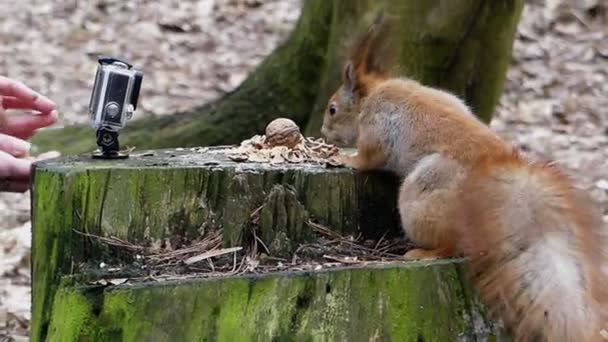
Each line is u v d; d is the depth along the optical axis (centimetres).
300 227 646
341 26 1311
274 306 569
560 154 1648
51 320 598
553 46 2152
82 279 602
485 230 591
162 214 630
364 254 661
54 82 2086
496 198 596
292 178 663
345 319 572
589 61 2095
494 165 620
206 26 2391
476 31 1255
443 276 586
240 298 569
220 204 640
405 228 659
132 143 1409
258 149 725
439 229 637
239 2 2498
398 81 746
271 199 638
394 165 700
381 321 575
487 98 1288
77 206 619
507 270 577
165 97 2009
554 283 561
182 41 2316
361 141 718
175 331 566
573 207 592
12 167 735
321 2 1409
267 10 2467
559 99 1925
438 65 1245
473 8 1241
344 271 575
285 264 630
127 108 685
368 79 781
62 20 2427
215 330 566
